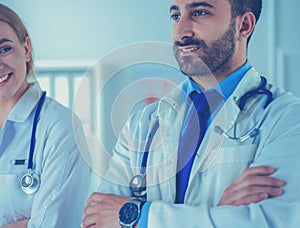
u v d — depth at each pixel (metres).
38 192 1.31
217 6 1.20
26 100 1.43
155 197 1.12
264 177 1.02
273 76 1.63
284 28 1.65
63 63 1.86
